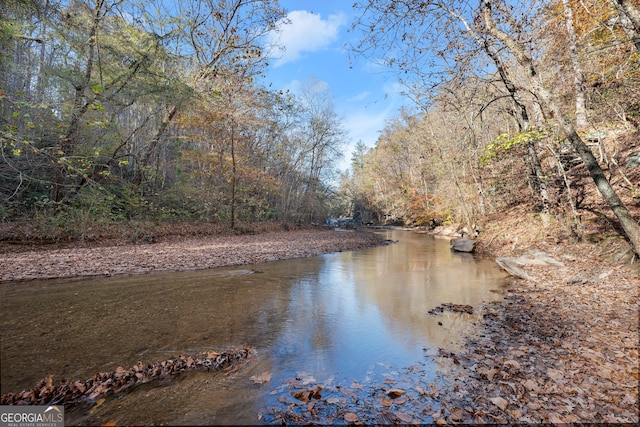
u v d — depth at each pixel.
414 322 5.43
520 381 3.30
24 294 6.50
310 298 6.98
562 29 7.96
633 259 6.98
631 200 9.64
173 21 14.70
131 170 18.41
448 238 23.19
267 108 20.36
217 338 4.68
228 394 3.21
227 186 21.94
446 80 8.46
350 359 4.04
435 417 2.79
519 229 13.77
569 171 13.70
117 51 12.97
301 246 16.02
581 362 3.60
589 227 9.86
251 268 10.19
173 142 19.56
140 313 5.64
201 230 18.16
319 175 31.00
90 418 2.81
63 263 9.03
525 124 11.23
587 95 9.44
